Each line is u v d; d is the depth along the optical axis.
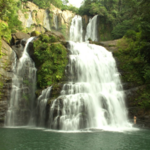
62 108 16.84
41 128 17.45
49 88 19.86
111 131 15.52
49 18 57.91
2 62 22.30
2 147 10.48
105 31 51.81
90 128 16.50
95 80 23.05
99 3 56.78
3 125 19.62
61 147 10.46
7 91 20.98
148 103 19.27
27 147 10.49
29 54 24.75
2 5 28.62
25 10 52.12
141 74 22.22
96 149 10.10
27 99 21.61
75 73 22.47
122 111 20.02
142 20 23.67
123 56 25.98
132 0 31.41
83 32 55.69
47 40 25.25
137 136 13.62
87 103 17.62
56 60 23.05
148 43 22.20
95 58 24.47
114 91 21.73
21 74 23.45
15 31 32.94
